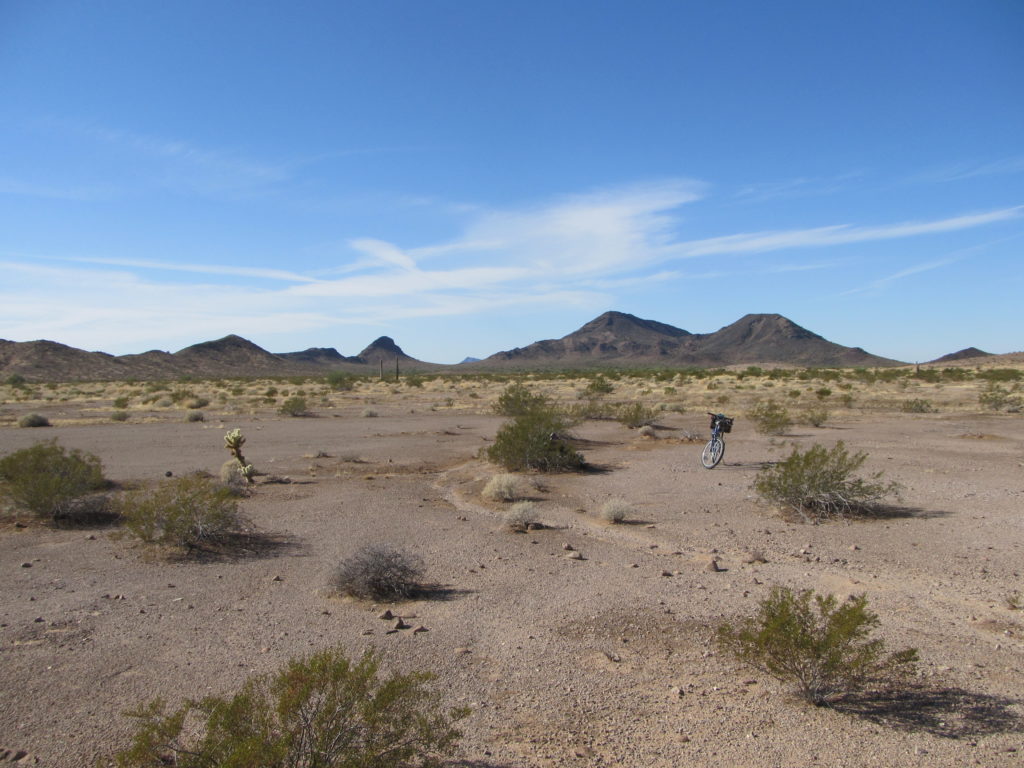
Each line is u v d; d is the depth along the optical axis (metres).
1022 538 10.50
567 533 11.62
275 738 4.16
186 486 11.02
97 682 5.93
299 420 34.41
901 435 24.69
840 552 10.05
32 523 12.43
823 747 4.85
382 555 8.44
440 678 5.99
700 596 8.14
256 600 8.21
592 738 5.02
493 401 47.44
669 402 44.56
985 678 5.88
